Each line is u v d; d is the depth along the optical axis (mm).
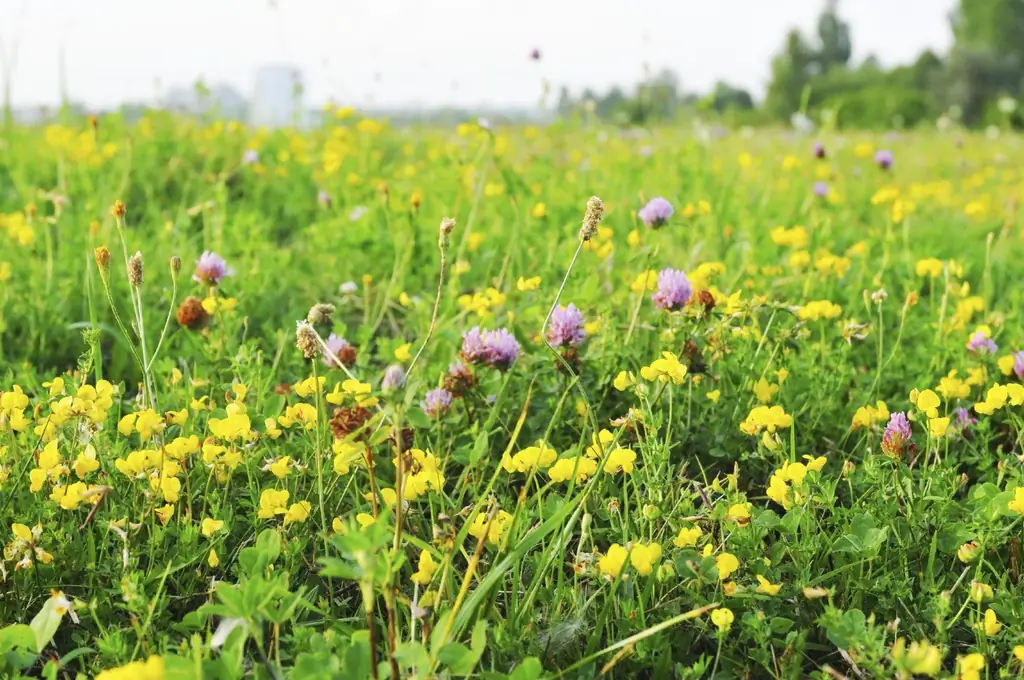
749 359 1103
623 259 1446
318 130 2561
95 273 1344
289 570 908
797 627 900
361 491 975
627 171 1978
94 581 914
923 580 920
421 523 965
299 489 984
